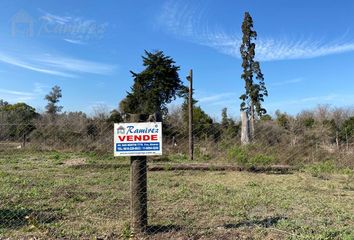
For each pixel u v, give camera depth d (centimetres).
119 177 1191
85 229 564
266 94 3947
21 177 1155
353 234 525
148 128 522
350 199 855
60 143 1151
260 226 581
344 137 1538
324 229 564
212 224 601
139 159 529
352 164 1411
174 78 3956
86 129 1070
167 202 789
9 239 510
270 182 1147
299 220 624
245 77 3941
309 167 1382
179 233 539
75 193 872
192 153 1658
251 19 3962
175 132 1176
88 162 1563
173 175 1297
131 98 3797
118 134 525
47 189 927
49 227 574
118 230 555
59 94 4750
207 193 905
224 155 1473
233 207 738
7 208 695
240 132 1424
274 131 1430
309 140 1466
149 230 546
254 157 1408
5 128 860
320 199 845
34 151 1688
